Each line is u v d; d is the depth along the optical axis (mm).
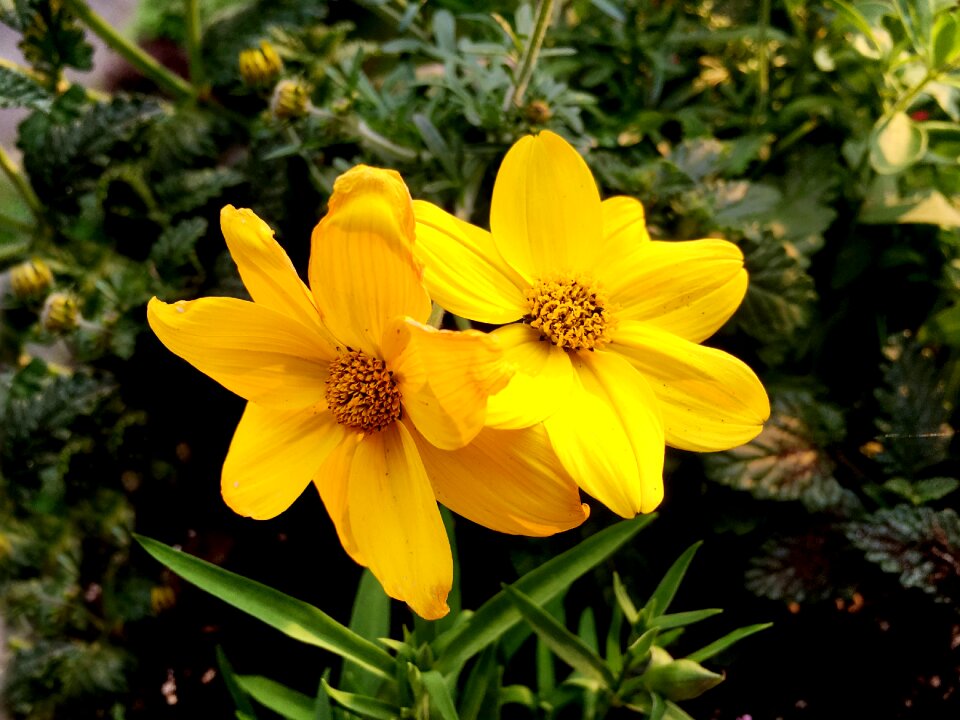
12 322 208
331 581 192
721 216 190
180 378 197
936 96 181
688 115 206
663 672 134
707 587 184
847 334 202
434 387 107
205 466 201
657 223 187
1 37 320
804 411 181
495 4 191
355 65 181
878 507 186
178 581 198
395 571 115
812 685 180
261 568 194
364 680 154
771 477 174
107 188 207
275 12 216
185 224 194
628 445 117
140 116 201
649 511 113
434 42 217
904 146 174
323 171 199
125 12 315
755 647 182
